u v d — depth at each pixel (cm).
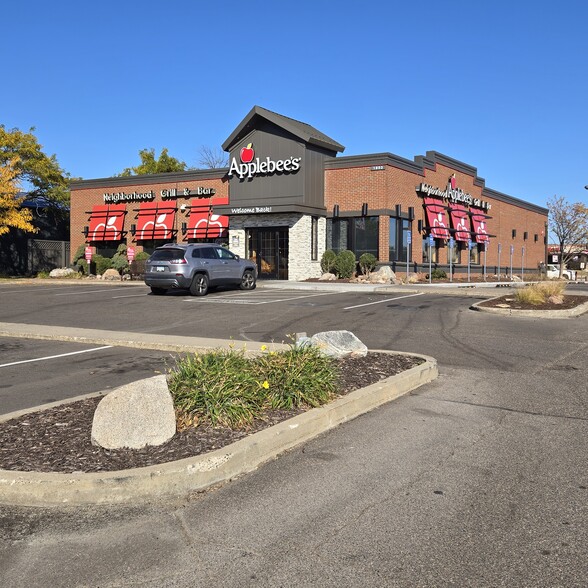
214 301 1886
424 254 3144
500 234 4156
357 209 2862
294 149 2833
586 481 471
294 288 2434
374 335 1220
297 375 648
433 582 329
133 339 1165
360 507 424
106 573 341
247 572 340
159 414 518
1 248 3691
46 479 438
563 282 1906
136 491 442
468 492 450
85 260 3406
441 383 813
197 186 3312
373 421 636
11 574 341
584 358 986
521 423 629
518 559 353
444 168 3344
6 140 3647
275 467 504
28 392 771
